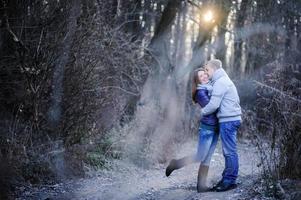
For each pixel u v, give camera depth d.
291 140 7.55
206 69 8.41
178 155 12.92
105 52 11.70
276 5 19.14
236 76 20.19
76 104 10.81
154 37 15.91
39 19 10.60
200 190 8.34
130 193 9.02
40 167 9.61
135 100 13.62
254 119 13.98
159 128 13.51
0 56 10.37
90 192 9.12
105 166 10.75
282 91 8.05
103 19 12.24
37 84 10.37
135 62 13.92
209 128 8.31
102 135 11.59
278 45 19.58
